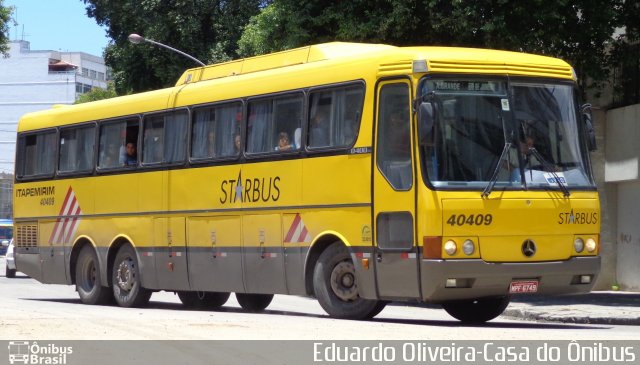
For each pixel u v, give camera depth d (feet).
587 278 55.83
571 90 56.75
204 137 68.23
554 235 54.44
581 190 55.57
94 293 78.28
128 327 47.80
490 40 86.89
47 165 84.12
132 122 75.20
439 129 52.95
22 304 76.18
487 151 53.57
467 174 53.06
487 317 62.28
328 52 61.26
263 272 62.75
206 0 153.79
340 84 57.98
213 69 70.08
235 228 64.85
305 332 46.01
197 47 154.30
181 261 69.62
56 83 557.74
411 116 53.31
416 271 52.75
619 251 103.71
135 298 74.18
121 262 75.51
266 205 62.44
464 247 52.39
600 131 103.45
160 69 151.43
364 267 55.57
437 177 52.54
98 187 77.87
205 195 67.51
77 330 46.16
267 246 62.34
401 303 92.12
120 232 75.46
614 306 79.71
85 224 79.20
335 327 49.08
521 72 55.21
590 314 71.67
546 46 87.97
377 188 54.95
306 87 60.34
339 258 57.82
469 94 53.88
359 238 55.93
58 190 82.38
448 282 52.29
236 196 64.85
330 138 58.23
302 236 59.67
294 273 60.34
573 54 91.45
